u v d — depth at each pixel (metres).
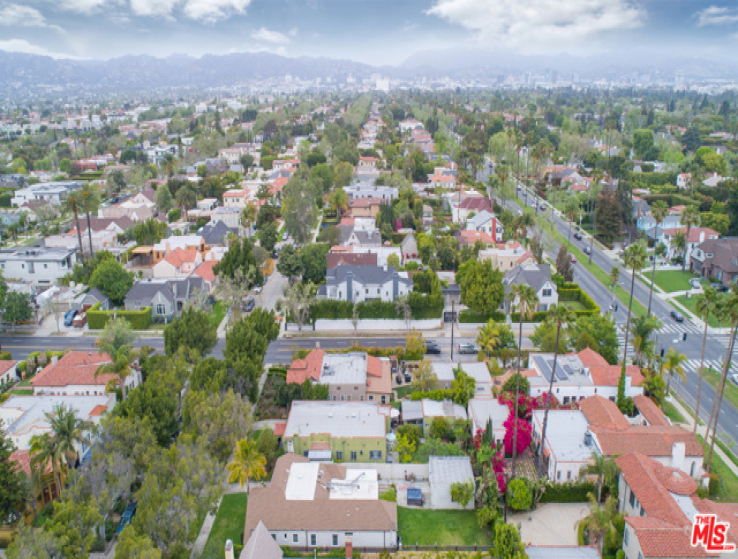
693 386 112.06
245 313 142.88
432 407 99.31
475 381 105.00
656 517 68.62
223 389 95.25
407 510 79.94
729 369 117.88
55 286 156.38
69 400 95.25
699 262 169.38
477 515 77.00
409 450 90.12
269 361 122.06
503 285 140.75
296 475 79.81
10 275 160.50
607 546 70.31
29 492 73.00
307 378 101.88
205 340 113.88
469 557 70.00
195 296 138.25
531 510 79.75
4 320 133.25
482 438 86.44
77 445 84.81
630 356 122.00
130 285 147.62
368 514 73.50
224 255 157.62
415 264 168.25
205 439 78.69
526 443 88.75
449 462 85.12
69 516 62.81
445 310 144.75
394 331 137.62
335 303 138.25
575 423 91.19
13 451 74.88
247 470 75.12
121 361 94.69
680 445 81.88
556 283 154.00
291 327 139.25
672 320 141.00
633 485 74.62
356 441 88.81
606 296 154.38
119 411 85.06
